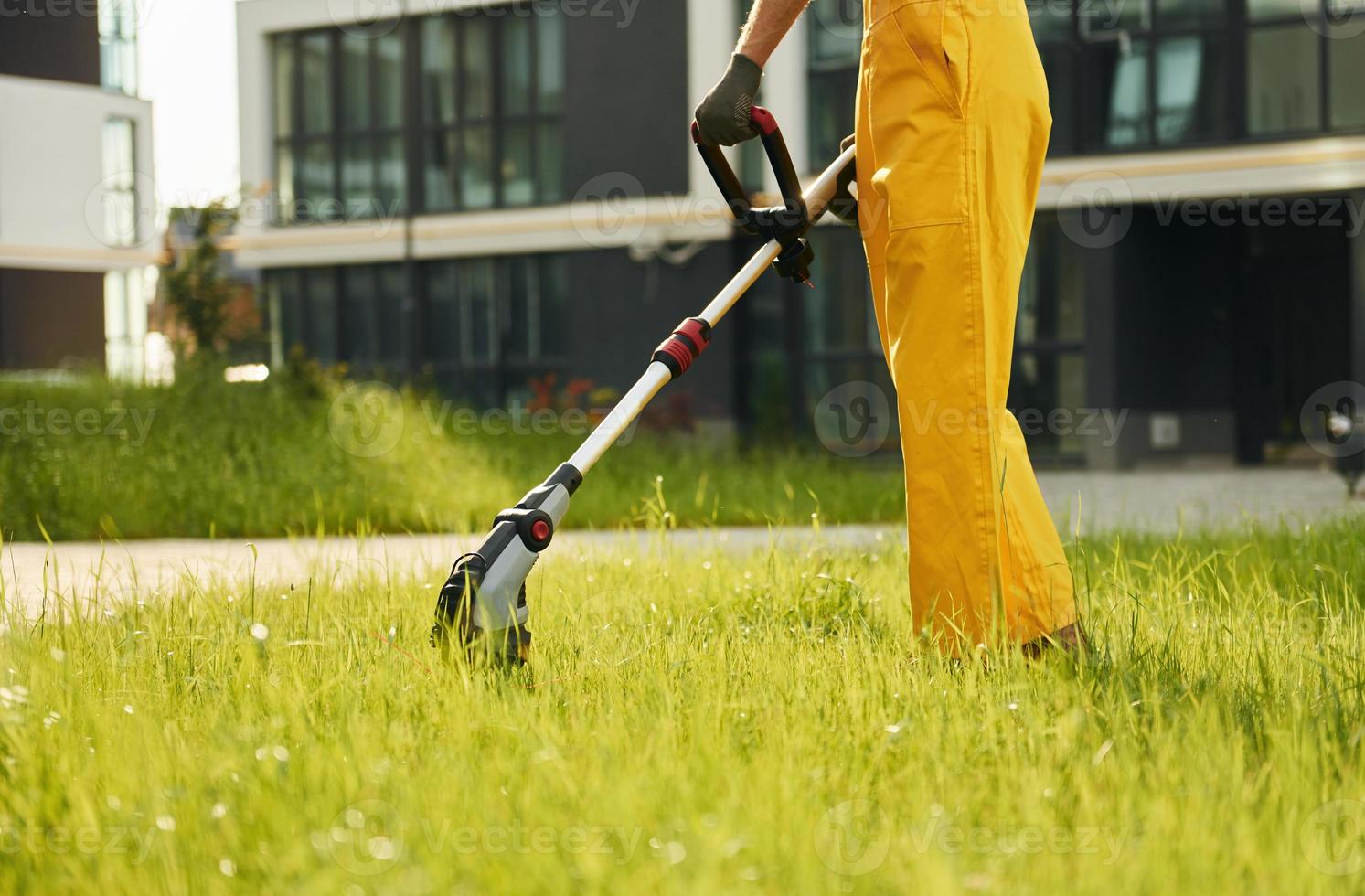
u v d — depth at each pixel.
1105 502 9.32
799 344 15.48
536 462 9.63
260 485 7.39
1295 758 1.65
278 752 1.61
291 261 18.12
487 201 17.25
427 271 17.72
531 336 17.20
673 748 1.69
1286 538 4.57
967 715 1.92
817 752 1.72
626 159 16.25
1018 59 2.50
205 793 1.58
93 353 22.83
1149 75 13.77
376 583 3.52
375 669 2.19
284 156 18.20
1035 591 2.42
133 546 6.02
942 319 2.44
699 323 2.46
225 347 16.08
